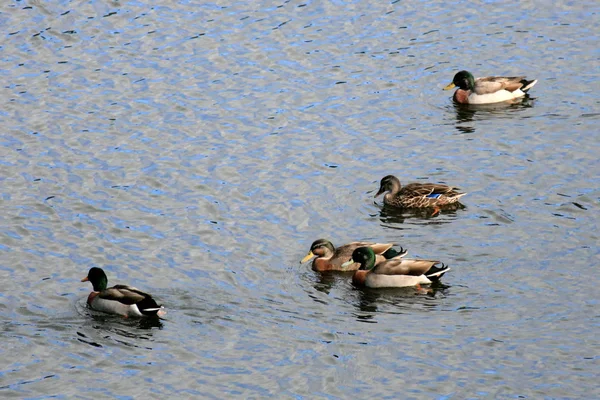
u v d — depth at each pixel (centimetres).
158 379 2186
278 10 4200
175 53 3866
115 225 2830
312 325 2367
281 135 3344
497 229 2769
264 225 2827
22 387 2164
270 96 3594
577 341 2256
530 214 2836
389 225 2825
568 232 2727
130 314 2392
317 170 3131
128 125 3400
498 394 2100
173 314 2416
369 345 2277
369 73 3759
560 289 2459
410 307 2430
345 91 3641
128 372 2211
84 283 2566
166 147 3262
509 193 2964
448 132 3388
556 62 3834
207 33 4009
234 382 2172
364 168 3145
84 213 2892
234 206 2925
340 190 3017
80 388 2162
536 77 3741
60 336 2336
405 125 3434
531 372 2164
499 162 3162
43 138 3309
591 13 4188
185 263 2641
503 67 3806
